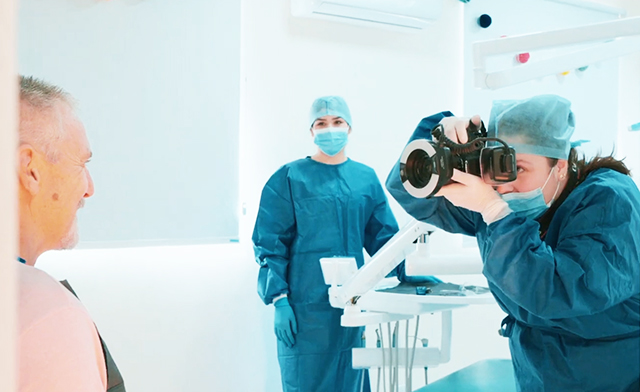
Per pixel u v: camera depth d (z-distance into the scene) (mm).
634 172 3850
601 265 995
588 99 3701
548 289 979
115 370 880
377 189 2693
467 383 1461
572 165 1189
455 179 1005
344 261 1649
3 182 221
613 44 1095
